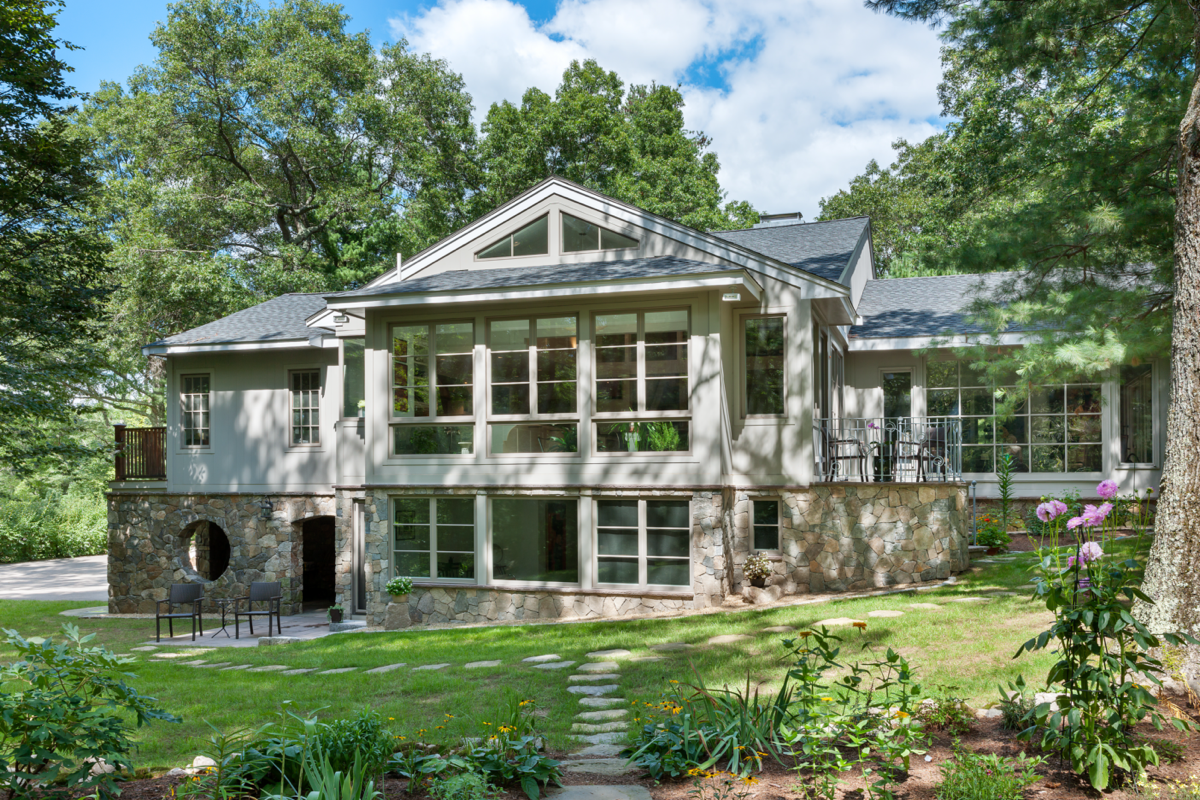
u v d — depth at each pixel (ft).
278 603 48.73
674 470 40.91
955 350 37.01
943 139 99.71
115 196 98.48
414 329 45.93
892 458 45.85
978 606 30.96
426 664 31.78
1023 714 16.81
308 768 13.98
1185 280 21.47
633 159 110.73
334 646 39.22
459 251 48.26
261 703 25.22
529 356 43.68
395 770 16.03
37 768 12.95
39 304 60.39
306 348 57.72
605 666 28.09
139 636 48.57
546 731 20.13
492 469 44.19
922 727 16.67
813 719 15.57
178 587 46.57
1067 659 14.75
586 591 42.14
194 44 101.50
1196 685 18.54
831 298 42.47
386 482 46.26
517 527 44.24
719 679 24.56
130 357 100.37
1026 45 33.81
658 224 44.70
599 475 42.19
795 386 42.80
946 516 39.24
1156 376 50.72
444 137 110.22
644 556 41.55
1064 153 34.76
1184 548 20.74
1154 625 20.94
